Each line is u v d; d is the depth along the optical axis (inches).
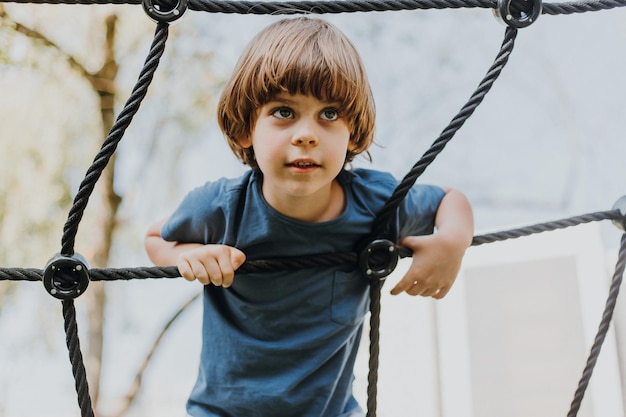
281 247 51.4
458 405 128.3
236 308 53.4
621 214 46.5
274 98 45.9
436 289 50.8
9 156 187.9
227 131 51.1
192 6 40.1
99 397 213.9
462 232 51.2
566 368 119.7
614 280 46.4
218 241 53.1
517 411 122.5
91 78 197.0
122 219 215.3
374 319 45.3
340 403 55.9
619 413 112.3
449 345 130.4
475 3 41.5
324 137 45.6
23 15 187.2
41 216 189.9
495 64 41.9
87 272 41.8
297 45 46.3
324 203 50.7
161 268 45.9
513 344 125.4
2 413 203.9
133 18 202.1
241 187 51.8
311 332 52.7
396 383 134.2
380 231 46.8
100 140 197.2
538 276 124.5
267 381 53.2
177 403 263.6
